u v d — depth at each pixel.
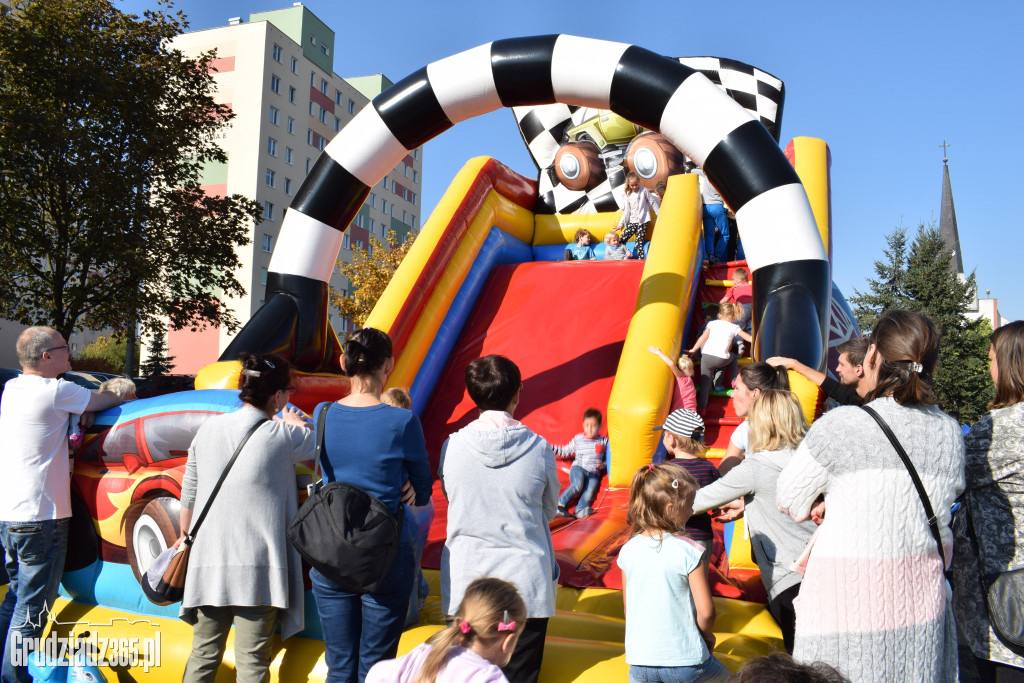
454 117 5.60
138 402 3.95
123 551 3.89
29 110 17.61
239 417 3.08
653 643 2.62
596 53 5.07
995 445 2.43
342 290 48.91
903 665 2.08
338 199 5.84
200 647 3.04
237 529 2.98
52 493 3.71
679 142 5.02
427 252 6.93
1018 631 2.27
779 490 2.33
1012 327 2.51
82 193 18.81
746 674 1.54
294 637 3.47
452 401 6.92
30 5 18.69
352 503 2.69
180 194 21.58
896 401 2.23
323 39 51.44
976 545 2.46
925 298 35.19
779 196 4.70
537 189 10.20
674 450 3.59
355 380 3.00
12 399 3.68
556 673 2.94
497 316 7.66
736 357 6.24
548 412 6.53
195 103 21.95
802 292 4.59
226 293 22.39
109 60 19.67
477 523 2.71
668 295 6.03
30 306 19.97
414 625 3.44
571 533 4.50
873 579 2.11
